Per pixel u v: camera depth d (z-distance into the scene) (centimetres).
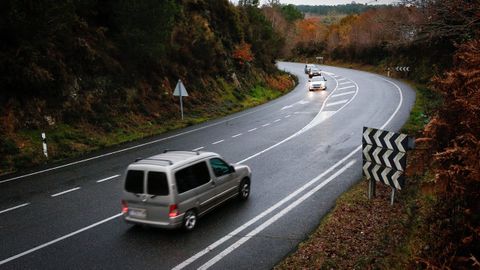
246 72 4009
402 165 1005
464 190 562
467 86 614
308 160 1566
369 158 1089
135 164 954
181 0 3497
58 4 1797
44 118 1839
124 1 2331
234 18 4266
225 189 1084
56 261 826
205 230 963
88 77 2144
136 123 2227
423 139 655
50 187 1303
